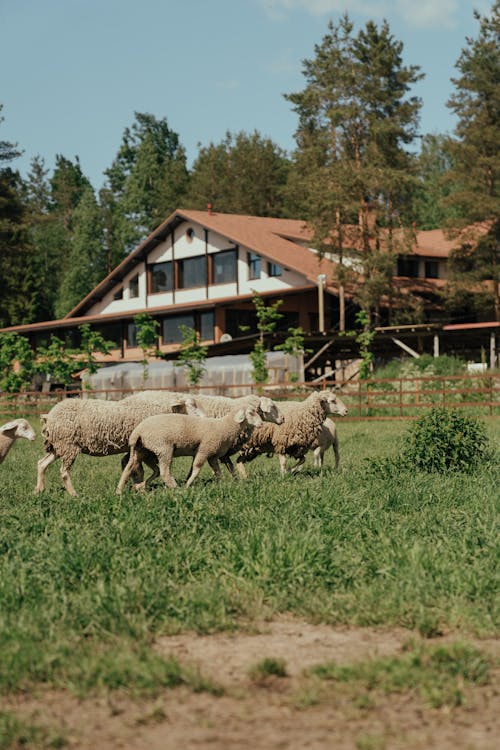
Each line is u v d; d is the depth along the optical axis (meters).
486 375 31.66
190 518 9.12
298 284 44.53
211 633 6.29
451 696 5.00
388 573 7.25
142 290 51.22
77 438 13.12
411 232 44.66
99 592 6.64
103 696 5.12
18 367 48.53
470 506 10.23
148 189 87.50
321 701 5.04
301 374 35.66
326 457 17.78
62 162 109.56
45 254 90.38
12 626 6.05
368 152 46.25
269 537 7.95
